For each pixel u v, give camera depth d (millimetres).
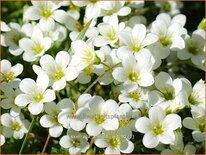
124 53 380
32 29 423
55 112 377
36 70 380
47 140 387
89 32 410
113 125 359
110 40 395
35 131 412
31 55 400
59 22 431
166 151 377
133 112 374
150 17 483
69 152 383
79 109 362
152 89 383
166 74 377
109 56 392
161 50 393
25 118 409
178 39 397
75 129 361
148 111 372
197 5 512
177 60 428
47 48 399
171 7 490
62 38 422
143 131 359
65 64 380
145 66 375
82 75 390
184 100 366
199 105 374
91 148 381
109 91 412
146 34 397
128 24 437
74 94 411
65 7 470
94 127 359
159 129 364
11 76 394
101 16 431
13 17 467
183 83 377
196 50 413
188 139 396
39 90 373
